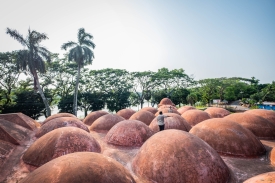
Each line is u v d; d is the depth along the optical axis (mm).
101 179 3723
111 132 10039
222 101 50125
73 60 25156
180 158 5414
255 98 46781
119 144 9266
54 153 6625
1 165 6699
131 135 9312
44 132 10578
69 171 3713
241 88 50812
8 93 25203
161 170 5391
